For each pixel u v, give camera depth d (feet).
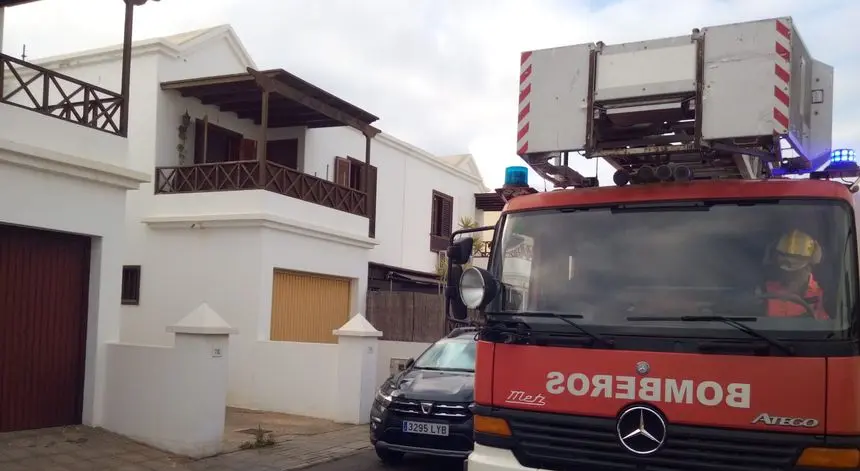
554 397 14.28
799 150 15.51
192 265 44.75
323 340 50.08
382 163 65.31
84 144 29.76
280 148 55.83
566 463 14.07
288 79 44.96
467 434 25.73
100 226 30.07
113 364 29.66
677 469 13.15
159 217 45.14
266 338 43.19
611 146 16.29
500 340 15.16
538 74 16.51
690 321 13.71
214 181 45.19
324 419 37.93
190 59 48.73
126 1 31.94
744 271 13.97
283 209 45.21
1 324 27.02
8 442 26.11
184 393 27.81
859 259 13.79
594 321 14.52
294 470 27.14
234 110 51.34
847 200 13.93
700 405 13.09
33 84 47.37
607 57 15.89
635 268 14.80
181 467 26.40
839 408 12.35
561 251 15.60
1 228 27.09
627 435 13.51
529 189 18.01
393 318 56.13
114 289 30.60
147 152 46.16
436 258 74.38
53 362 28.76
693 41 15.06
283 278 46.19
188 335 27.99
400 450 26.71
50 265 28.81
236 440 31.68
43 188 27.76
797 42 14.97
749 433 12.73
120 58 46.83
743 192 14.53
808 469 12.35
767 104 14.15
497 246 16.52
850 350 12.62
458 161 83.97
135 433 28.68
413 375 29.30
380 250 64.80
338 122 53.67
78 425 29.35
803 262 13.65
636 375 13.60
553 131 16.20
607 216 15.49
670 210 14.97
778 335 13.05
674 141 15.62
